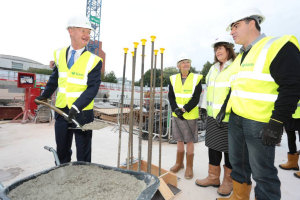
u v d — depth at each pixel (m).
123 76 2.44
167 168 3.17
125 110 7.76
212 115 2.44
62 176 1.69
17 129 5.59
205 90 2.95
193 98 2.79
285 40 1.40
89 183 1.60
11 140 4.47
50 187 1.52
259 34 1.74
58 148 2.22
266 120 1.53
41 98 2.21
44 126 6.12
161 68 2.44
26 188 1.46
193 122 2.83
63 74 2.12
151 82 2.36
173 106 2.94
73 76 2.08
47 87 2.28
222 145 2.31
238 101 1.74
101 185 1.57
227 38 2.31
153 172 2.71
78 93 2.10
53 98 7.67
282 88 1.37
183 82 3.02
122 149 4.11
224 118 2.28
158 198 2.02
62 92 2.12
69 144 2.30
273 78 1.47
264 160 1.56
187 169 2.82
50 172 1.67
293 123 2.92
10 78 23.64
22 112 6.74
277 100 1.38
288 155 3.15
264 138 1.42
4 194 1.21
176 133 2.95
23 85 6.54
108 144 4.49
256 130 1.57
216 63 2.58
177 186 2.49
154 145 4.61
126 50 2.40
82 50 2.15
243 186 1.94
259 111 1.56
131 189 1.50
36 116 6.53
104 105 9.93
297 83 1.30
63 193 1.46
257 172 1.62
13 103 12.41
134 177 1.66
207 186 2.53
